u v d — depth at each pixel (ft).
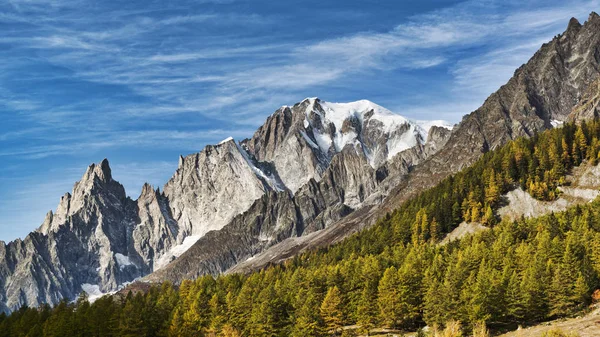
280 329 641.81
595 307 522.47
